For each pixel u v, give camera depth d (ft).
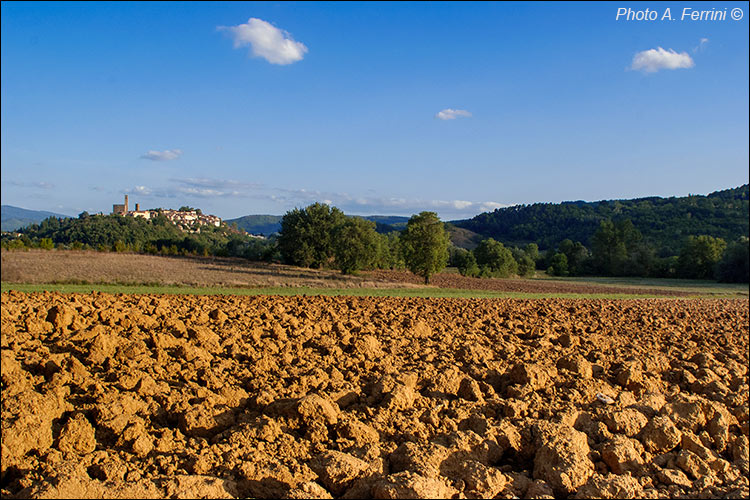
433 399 29.66
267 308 69.67
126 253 267.18
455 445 22.65
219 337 43.21
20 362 32.78
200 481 18.29
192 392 28.17
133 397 26.48
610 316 82.43
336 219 248.11
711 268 314.35
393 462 21.76
